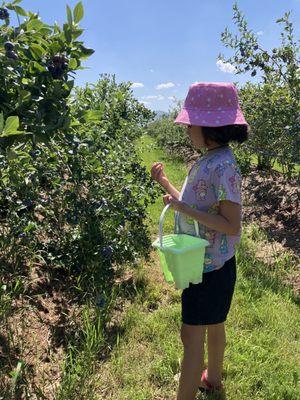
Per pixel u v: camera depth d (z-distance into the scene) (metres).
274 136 6.32
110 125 4.49
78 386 2.28
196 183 2.03
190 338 2.12
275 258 4.48
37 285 3.19
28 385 2.30
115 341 2.82
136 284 3.60
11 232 3.19
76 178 3.26
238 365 2.64
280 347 2.89
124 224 3.63
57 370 2.50
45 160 3.20
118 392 2.39
